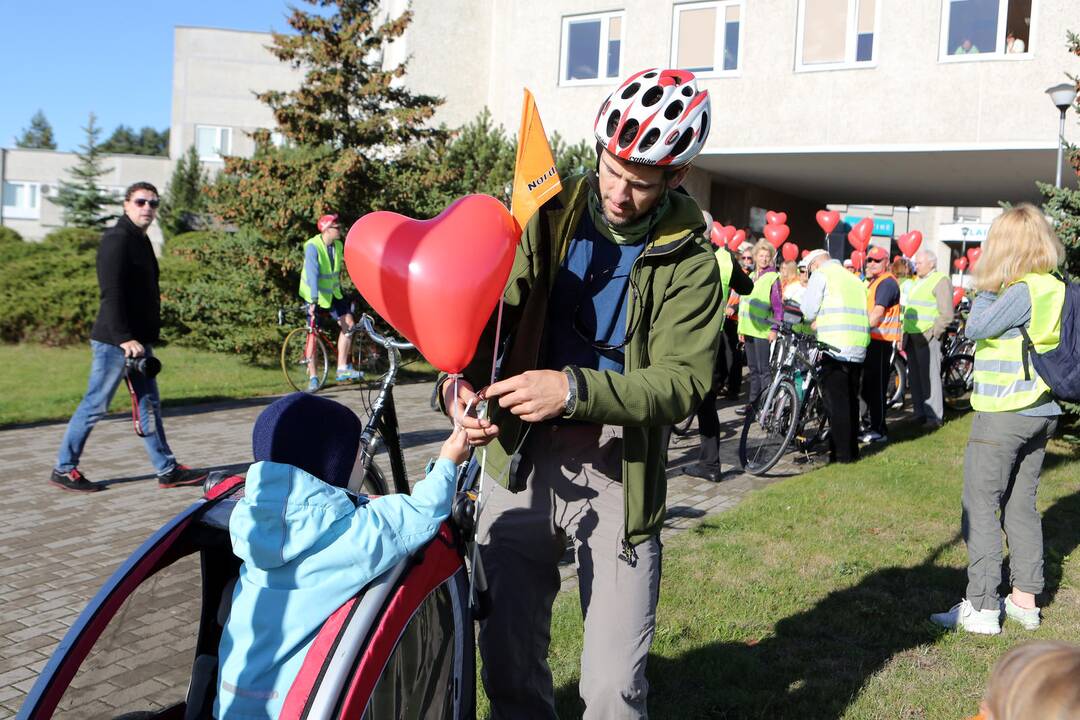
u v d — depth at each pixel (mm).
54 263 15250
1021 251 4059
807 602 4547
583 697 2363
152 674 2150
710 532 5676
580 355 2426
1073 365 3980
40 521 5664
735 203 20156
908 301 10438
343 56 14266
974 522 4281
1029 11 14266
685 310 2264
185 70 39562
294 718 1806
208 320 14391
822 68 15750
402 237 2113
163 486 6551
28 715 1830
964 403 12180
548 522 2461
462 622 2350
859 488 6871
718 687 3615
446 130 15375
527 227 2379
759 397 7773
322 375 12406
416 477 6797
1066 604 4672
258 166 14102
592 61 18000
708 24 16734
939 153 15250
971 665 3910
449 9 20406
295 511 1940
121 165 44500
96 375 6285
